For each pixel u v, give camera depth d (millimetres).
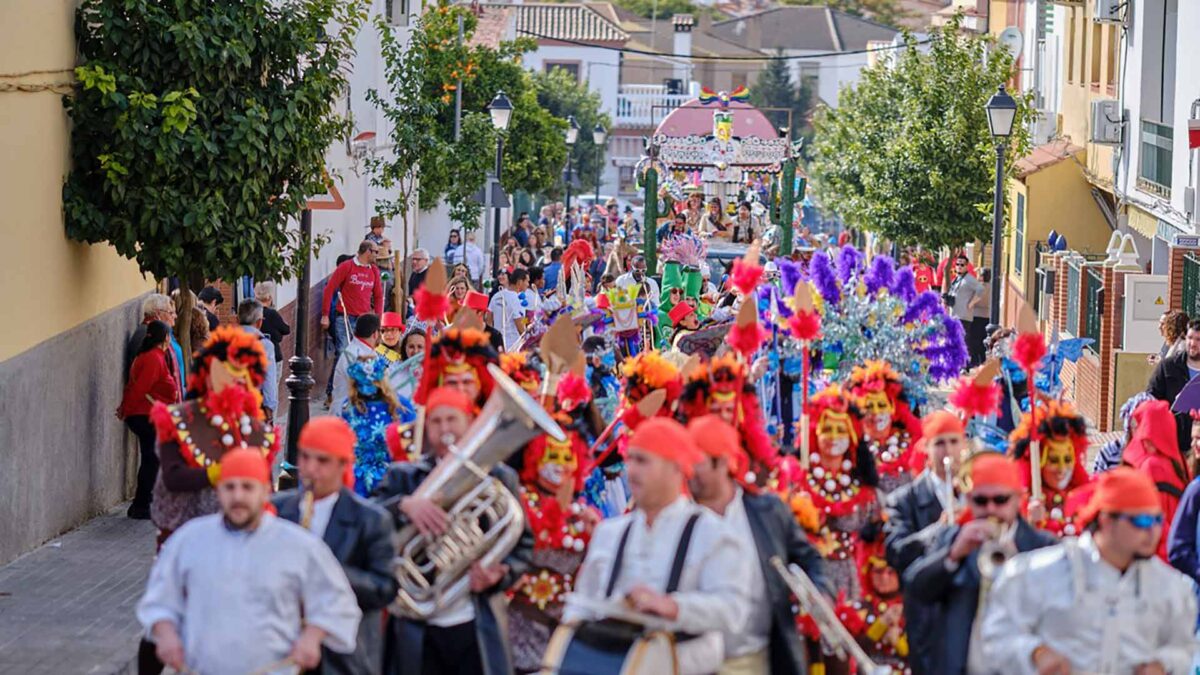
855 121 79875
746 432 16406
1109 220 63562
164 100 27141
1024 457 16547
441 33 62938
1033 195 64125
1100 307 44875
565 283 45000
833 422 17016
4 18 23844
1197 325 27219
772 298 21031
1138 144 51906
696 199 62188
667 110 156000
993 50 67250
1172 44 51062
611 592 12938
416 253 51688
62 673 18953
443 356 17312
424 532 14453
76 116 27125
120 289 30312
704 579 12781
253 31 28328
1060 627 12414
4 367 23625
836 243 88562
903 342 20656
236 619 13039
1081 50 64250
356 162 58688
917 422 18531
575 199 122500
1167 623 12477
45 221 25734
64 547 25547
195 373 16531
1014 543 14016
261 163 28297
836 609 16438
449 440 15086
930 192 63406
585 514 17328
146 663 16828
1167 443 19344
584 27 156250
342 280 42750
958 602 14117
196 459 16391
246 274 28828
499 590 14922
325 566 13242
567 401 18734
